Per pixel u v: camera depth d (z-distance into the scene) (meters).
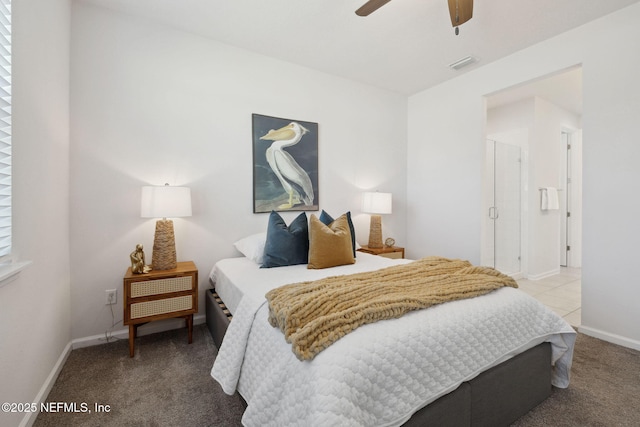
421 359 1.11
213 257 2.70
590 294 2.38
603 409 1.49
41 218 1.58
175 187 2.20
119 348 2.17
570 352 1.62
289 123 3.07
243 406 1.50
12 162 1.27
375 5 1.75
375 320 1.18
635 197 2.15
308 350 1.02
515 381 1.41
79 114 2.17
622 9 2.21
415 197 3.96
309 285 1.48
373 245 3.49
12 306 1.23
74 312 2.17
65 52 2.01
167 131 2.49
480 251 3.23
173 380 1.75
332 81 3.38
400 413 1.02
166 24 2.47
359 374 0.97
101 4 2.22
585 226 2.40
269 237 2.33
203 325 2.60
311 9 2.25
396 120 3.94
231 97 2.77
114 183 2.29
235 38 2.65
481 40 2.66
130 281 2.02
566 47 2.52
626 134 2.20
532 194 4.11
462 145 3.39
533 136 4.09
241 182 2.82
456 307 1.36
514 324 1.45
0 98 1.19
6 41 1.23
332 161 3.40
